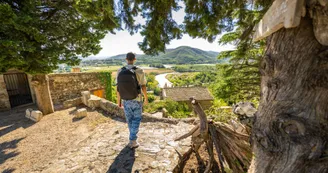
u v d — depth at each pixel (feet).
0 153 13.46
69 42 21.63
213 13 8.34
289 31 4.09
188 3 8.15
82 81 36.42
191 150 10.38
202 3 8.17
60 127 17.94
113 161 9.42
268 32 4.49
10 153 13.34
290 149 3.91
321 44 3.52
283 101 4.17
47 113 23.02
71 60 22.53
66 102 25.96
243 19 9.26
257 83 20.42
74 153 10.80
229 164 8.00
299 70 3.93
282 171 4.01
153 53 9.66
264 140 4.47
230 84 22.38
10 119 22.86
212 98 75.05
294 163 3.85
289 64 4.10
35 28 16.06
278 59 4.37
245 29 10.02
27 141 15.35
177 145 10.89
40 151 13.12
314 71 3.70
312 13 3.19
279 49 4.37
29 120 21.65
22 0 16.90
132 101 9.67
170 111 39.63
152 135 12.55
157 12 8.23
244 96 22.50
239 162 7.57
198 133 8.84
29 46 15.93
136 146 10.69
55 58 19.74
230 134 8.05
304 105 3.89
